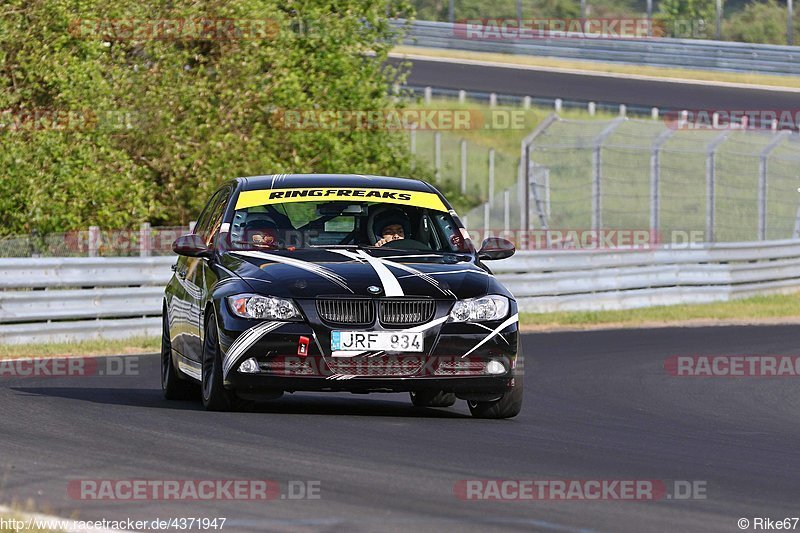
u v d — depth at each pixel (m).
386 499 20.69
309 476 22.59
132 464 23.45
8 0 77.62
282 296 29.58
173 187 82.69
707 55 179.00
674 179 130.88
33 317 54.56
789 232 123.12
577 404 38.31
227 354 29.69
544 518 19.58
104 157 76.44
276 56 85.25
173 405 33.41
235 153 81.44
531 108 150.75
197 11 83.81
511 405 32.28
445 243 33.75
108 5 81.06
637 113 148.88
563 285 77.50
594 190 95.00
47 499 20.11
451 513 19.72
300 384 29.38
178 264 37.47
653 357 54.09
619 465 25.38
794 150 136.62
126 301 58.62
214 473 22.66
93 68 76.81
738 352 56.59
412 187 35.56
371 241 33.31
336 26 89.62
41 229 72.19
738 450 28.83
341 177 35.88
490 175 126.00
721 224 123.12
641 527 19.20
